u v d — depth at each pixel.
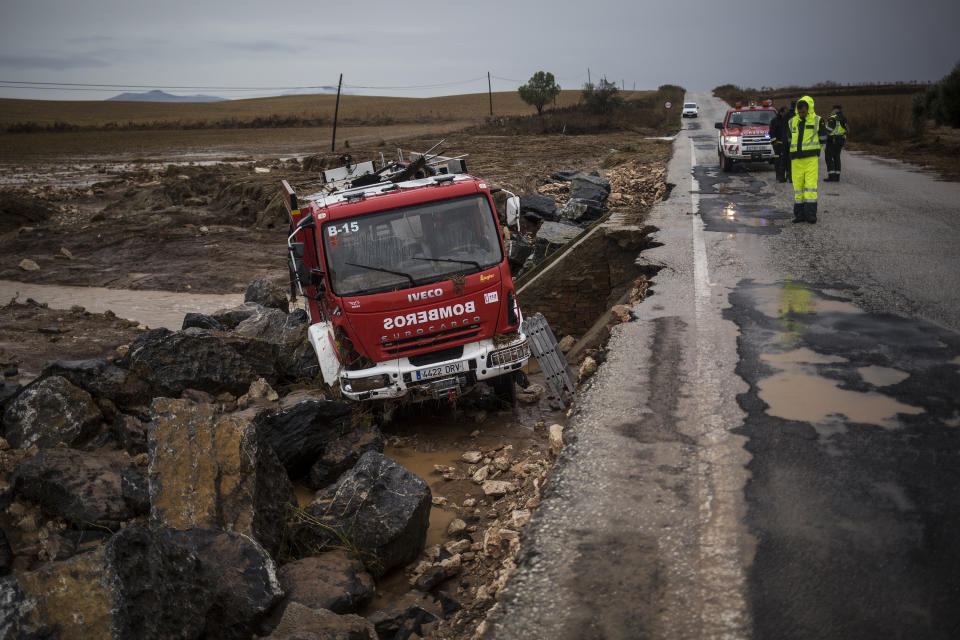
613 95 73.69
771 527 3.77
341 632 3.84
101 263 21.33
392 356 7.72
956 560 3.41
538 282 11.65
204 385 8.12
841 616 3.09
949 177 18.00
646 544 3.71
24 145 73.38
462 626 4.20
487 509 6.21
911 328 6.73
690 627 3.10
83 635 3.68
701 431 4.92
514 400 8.78
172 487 4.99
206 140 77.25
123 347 11.05
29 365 10.49
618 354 6.55
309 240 8.66
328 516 5.29
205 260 21.02
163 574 3.97
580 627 3.16
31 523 5.56
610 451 4.73
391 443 7.91
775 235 11.33
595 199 17.27
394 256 7.68
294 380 9.45
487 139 54.41
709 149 31.03
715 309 7.68
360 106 147.25
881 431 4.75
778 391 5.49
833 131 17.42
